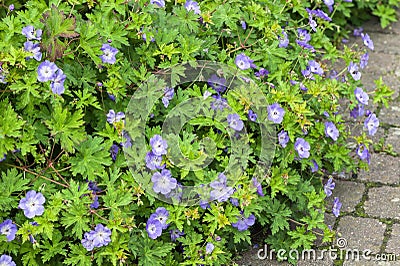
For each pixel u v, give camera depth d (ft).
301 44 8.34
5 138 6.89
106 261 7.22
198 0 8.25
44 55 7.15
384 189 8.63
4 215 6.97
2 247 6.95
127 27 7.48
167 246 7.30
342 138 8.46
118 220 6.97
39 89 7.09
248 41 8.18
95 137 7.20
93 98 7.18
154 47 7.64
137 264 7.37
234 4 8.18
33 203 6.87
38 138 7.07
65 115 6.99
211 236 7.43
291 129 7.84
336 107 8.50
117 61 7.36
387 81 10.22
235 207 7.47
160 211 7.25
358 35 11.14
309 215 8.15
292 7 8.84
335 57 8.99
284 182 7.74
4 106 7.05
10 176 6.97
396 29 11.28
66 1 7.59
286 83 8.01
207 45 7.86
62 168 7.21
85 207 6.97
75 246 7.07
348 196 8.56
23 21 7.28
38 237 7.04
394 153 9.10
